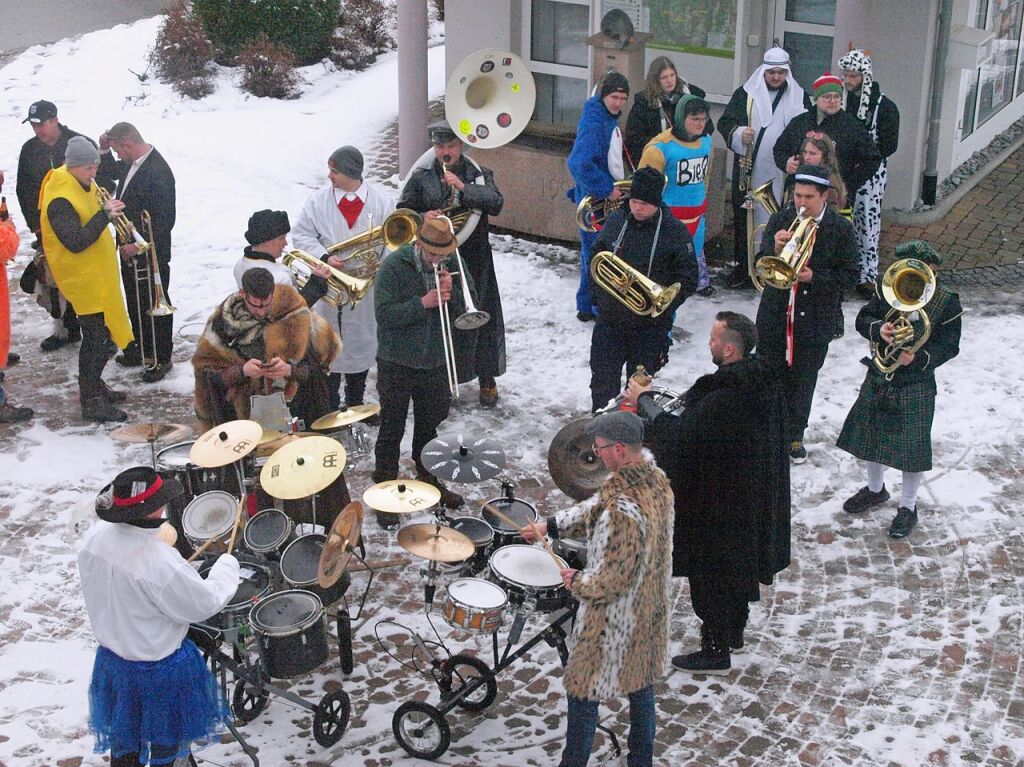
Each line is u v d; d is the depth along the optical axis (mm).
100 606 4844
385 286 7035
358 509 5547
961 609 6598
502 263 11047
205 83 15469
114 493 4746
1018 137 13469
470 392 8930
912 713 5852
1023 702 5902
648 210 7617
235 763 5555
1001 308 9977
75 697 5914
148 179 8820
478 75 9375
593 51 11484
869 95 9789
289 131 14219
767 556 5988
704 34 12469
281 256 7555
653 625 5094
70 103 15375
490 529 5789
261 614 5309
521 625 5348
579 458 6414
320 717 5582
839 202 7676
